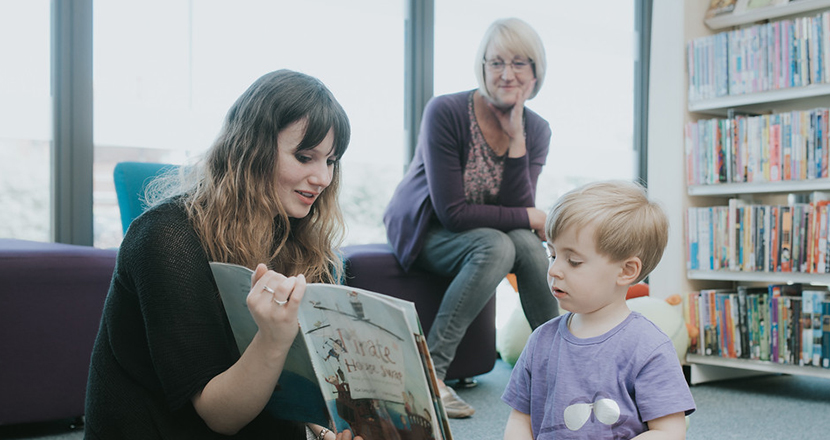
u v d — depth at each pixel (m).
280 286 0.85
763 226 2.60
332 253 1.26
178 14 2.60
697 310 2.74
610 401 1.02
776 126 2.57
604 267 1.05
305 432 1.16
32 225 2.39
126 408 0.99
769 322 2.59
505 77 2.19
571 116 3.62
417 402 0.84
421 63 3.15
